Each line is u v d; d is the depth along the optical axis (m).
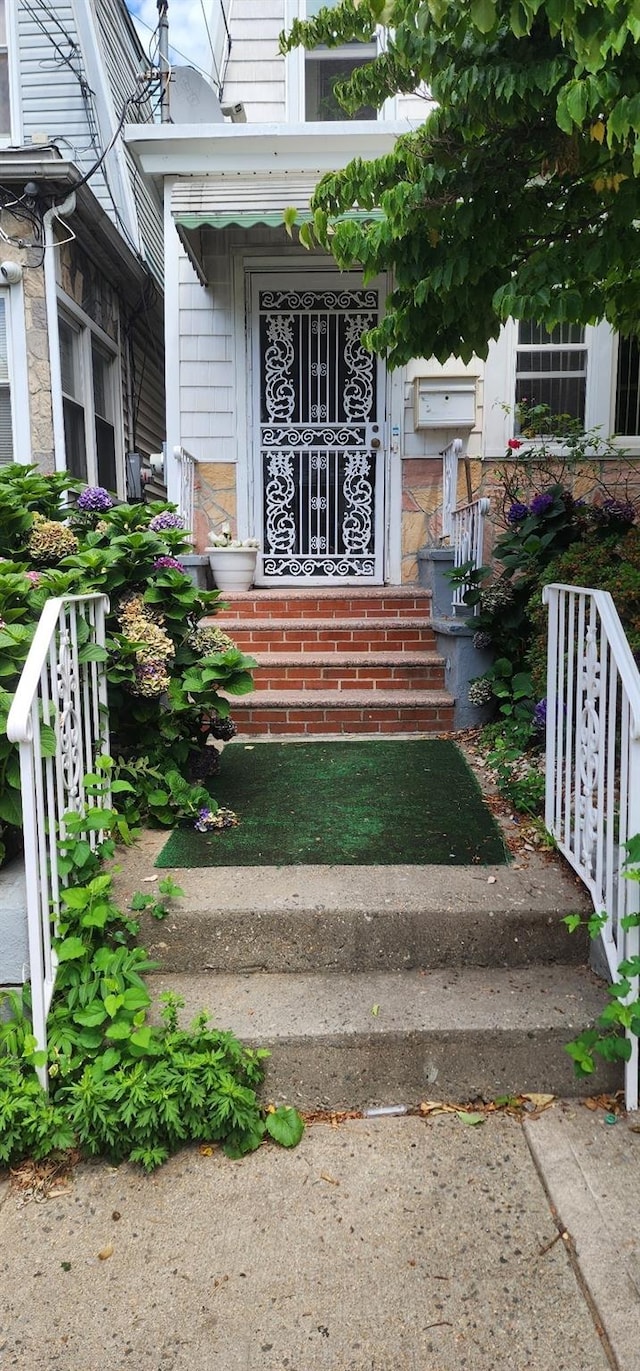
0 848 2.54
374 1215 1.83
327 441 6.21
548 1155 1.95
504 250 3.16
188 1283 1.68
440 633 4.81
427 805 3.29
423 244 3.04
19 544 3.29
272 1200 1.88
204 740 3.55
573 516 4.43
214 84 6.34
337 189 2.96
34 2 6.59
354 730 4.46
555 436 5.48
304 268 6.03
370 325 6.13
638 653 2.96
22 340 5.78
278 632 5.02
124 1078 2.03
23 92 6.68
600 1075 2.16
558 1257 1.71
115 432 7.51
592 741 2.43
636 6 1.81
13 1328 1.59
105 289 7.15
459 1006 2.25
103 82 6.94
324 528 6.29
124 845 2.91
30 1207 1.89
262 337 6.14
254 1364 1.52
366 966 2.46
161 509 3.52
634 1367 1.47
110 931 2.40
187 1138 2.04
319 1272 1.70
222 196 5.69
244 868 2.72
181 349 6.10
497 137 2.74
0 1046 2.16
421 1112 2.14
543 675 3.63
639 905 2.13
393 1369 1.50
